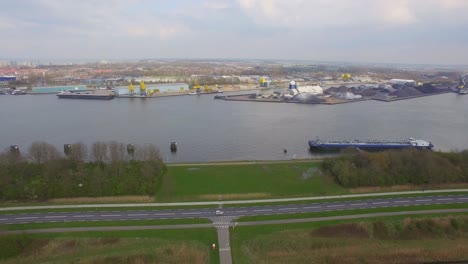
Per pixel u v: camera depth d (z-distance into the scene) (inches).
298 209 5369.1
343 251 4397.1
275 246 4421.8
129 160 7416.3
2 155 6860.2
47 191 5649.6
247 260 4160.9
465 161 6914.4
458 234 4795.8
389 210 5315.0
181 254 4244.6
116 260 4121.6
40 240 4407.0
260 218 5078.7
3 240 4269.2
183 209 5344.5
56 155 7086.6
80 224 4847.4
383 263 4259.4
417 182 6294.3
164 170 6958.7
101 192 5733.3
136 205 5462.6
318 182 6501.0
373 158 6860.2
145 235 4606.3
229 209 5359.3
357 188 6195.9
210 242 4490.7
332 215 5167.3
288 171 7106.3
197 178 6688.0
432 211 5280.5
